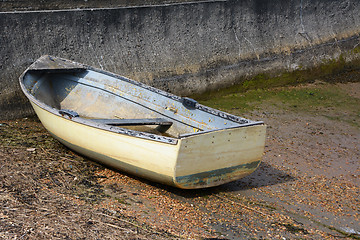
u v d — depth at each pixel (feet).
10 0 29.60
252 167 19.77
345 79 43.62
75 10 31.81
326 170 24.64
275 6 42.11
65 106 27.68
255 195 20.45
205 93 37.04
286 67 41.86
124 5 34.50
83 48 32.17
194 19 37.42
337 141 29.40
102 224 15.88
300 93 39.60
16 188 18.17
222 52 38.55
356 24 47.52
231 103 36.29
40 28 30.48
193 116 22.33
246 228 17.11
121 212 17.10
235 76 38.73
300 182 22.65
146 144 18.02
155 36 35.53
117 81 26.37
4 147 22.85
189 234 16.02
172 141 17.07
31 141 24.30
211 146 17.81
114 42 33.60
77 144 21.45
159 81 34.73
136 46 34.53
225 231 16.65
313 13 44.78
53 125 22.33
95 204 17.56
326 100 38.11
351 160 26.40
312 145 28.40
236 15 39.78
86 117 26.66
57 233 14.88
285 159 25.77
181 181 17.87
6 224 15.05
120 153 19.36
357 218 19.07
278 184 22.12
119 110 25.88
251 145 19.04
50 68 26.53
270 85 40.81
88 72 27.78
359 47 47.06
